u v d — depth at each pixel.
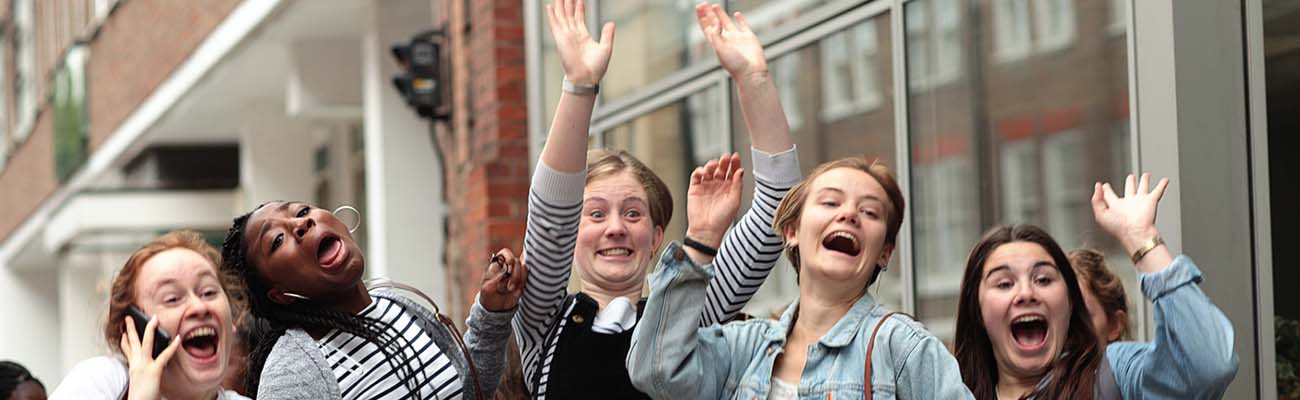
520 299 3.91
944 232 5.84
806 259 3.51
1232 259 4.66
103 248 19.14
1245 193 4.68
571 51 3.82
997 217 5.57
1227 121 4.69
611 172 4.08
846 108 6.35
